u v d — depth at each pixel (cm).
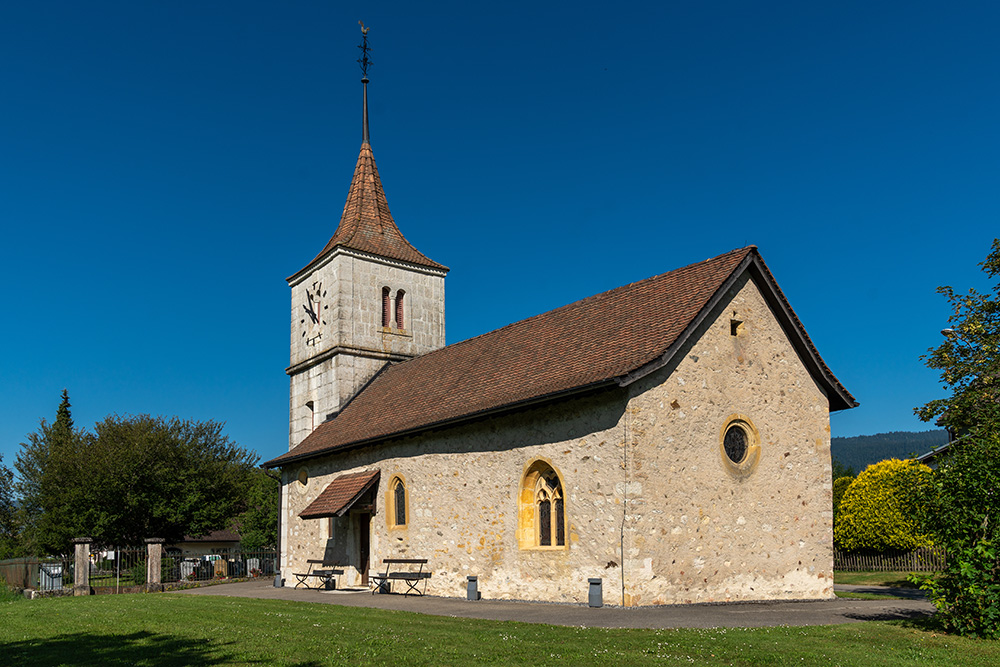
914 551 2814
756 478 1806
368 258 3209
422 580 2145
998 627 1143
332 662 1004
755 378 1861
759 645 1080
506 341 2416
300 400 3347
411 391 2602
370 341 3158
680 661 975
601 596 1612
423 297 3350
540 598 1759
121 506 3806
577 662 978
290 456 2891
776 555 1805
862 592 2173
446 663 983
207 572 3259
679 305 1809
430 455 2175
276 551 3369
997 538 1159
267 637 1246
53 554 4231
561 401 1770
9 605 2066
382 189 3531
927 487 1247
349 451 2594
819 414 1983
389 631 1278
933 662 977
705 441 1728
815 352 1961
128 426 4116
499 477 1919
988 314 1806
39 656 1157
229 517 4188
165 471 3875
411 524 2220
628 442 1600
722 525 1720
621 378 1577
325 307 3209
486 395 2047
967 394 1689
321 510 2370
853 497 2981
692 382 1731
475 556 1964
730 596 1700
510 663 977
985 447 1205
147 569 2834
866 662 970
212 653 1109
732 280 1803
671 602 1603
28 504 5038
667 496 1636
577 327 2122
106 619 1600
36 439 5134
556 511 1788
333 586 2522
